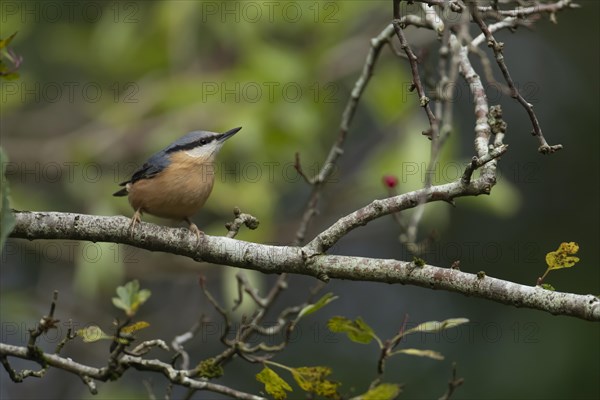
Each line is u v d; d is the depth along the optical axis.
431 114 5.62
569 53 15.37
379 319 14.57
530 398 12.45
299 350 13.80
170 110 12.06
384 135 13.84
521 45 15.52
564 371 12.41
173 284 14.40
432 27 6.45
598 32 15.18
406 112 11.60
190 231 6.62
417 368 13.43
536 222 14.38
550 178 14.70
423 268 5.83
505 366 12.83
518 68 15.38
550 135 14.89
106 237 6.62
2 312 12.35
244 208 11.55
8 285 14.29
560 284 13.67
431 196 5.91
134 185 8.29
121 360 6.21
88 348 13.30
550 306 5.42
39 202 12.70
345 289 15.08
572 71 15.29
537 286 5.54
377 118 12.35
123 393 11.07
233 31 11.88
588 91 15.08
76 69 14.94
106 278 11.06
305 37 12.75
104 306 13.75
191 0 11.52
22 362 13.88
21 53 14.55
